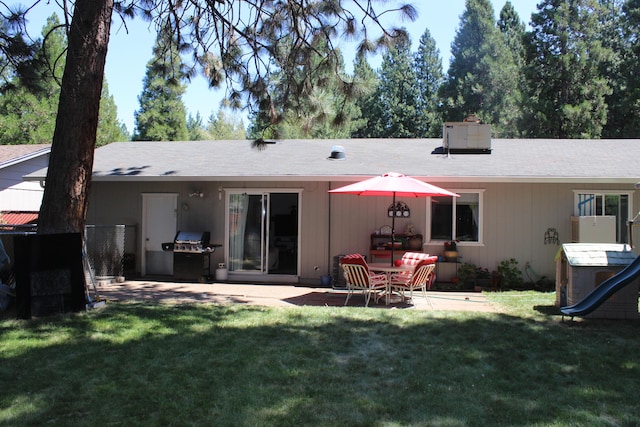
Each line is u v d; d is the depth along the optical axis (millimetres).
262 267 12219
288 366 5121
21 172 17375
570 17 27672
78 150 7773
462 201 11641
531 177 10766
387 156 13117
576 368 5129
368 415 3949
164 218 12773
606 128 27641
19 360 5234
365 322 7160
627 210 11180
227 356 5422
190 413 3959
